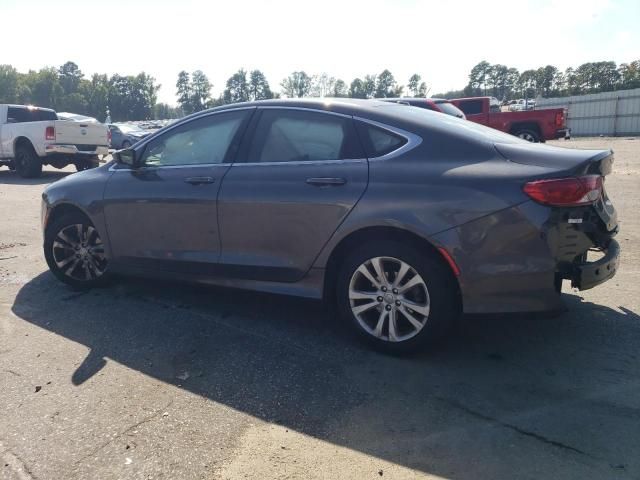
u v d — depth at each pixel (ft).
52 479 7.63
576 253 10.10
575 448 8.16
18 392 10.02
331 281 12.05
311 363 11.09
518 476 7.57
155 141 14.55
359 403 9.53
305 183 11.74
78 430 8.79
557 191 9.77
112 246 14.99
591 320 12.94
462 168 10.52
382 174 11.03
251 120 13.09
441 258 10.55
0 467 7.89
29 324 13.35
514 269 10.02
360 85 286.25
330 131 12.01
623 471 7.62
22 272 17.78
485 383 10.17
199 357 11.43
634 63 246.47
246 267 12.69
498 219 9.97
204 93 353.51
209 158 13.48
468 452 8.12
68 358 11.44
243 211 12.46
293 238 11.94
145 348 11.90
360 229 11.09
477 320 10.53
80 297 15.33
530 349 11.55
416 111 12.30
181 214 13.47
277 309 14.16
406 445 8.32
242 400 9.69
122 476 7.68
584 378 10.28
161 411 9.35
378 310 11.35
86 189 15.25
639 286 15.03
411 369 10.78
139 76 353.51
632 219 23.45
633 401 9.43
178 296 15.26
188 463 7.95
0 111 48.42
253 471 7.77
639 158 52.44
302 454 8.14
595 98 115.14
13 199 34.32
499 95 352.49
